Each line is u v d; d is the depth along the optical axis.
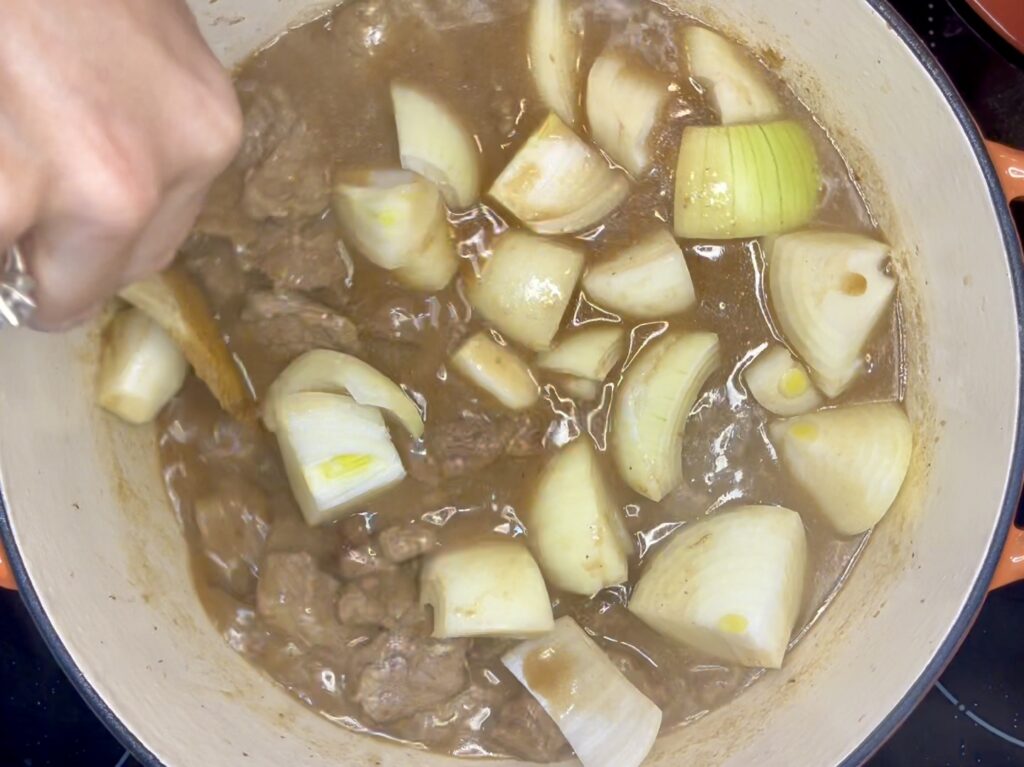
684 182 0.31
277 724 0.32
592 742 0.31
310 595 0.31
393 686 0.31
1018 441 0.28
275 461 0.32
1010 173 0.30
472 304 0.31
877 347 0.33
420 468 0.31
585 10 0.32
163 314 0.29
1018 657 0.36
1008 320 0.29
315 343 0.31
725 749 0.32
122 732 0.28
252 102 0.31
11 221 0.17
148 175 0.19
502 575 0.30
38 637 0.35
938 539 0.31
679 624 0.31
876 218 0.33
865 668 0.31
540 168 0.31
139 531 0.32
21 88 0.17
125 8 0.19
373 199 0.30
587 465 0.31
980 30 0.35
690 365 0.31
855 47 0.30
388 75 0.31
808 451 0.32
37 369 0.29
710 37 0.32
